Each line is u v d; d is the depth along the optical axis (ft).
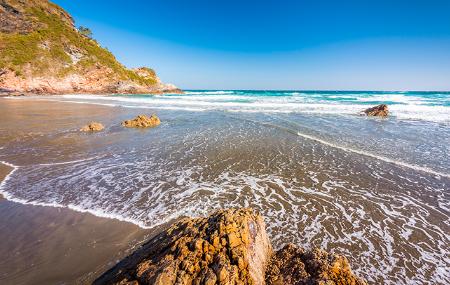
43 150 37.17
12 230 17.76
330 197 23.18
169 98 153.07
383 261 15.02
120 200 22.16
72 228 18.01
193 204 21.49
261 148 38.86
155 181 26.40
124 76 226.99
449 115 75.77
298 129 52.95
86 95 182.60
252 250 11.64
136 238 16.83
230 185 25.52
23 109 84.43
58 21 223.30
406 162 32.99
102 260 14.74
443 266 14.71
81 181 26.21
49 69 187.52
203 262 10.46
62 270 14.06
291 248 13.52
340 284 10.68
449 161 33.50
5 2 194.80
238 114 76.95
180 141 43.24
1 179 26.43
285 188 24.97
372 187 25.48
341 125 58.08
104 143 41.65
